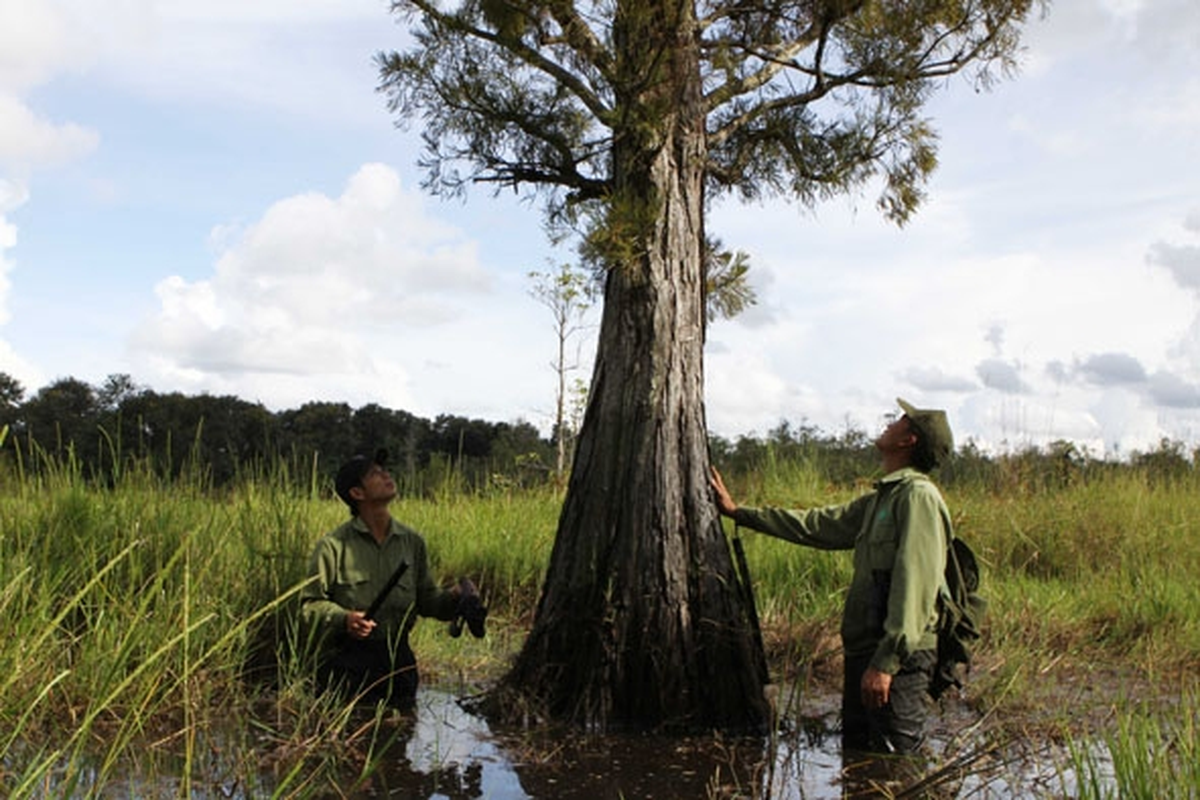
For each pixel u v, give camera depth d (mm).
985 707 5594
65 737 4406
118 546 5844
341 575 5488
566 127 6367
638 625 5195
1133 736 4141
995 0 6184
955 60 6453
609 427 5383
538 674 5273
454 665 6262
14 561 5238
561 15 5582
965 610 4922
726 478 11070
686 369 5418
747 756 4746
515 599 7832
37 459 6391
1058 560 9680
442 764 4480
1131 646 7109
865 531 5035
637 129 5340
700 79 5711
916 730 4781
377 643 5488
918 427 5070
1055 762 4078
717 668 5203
